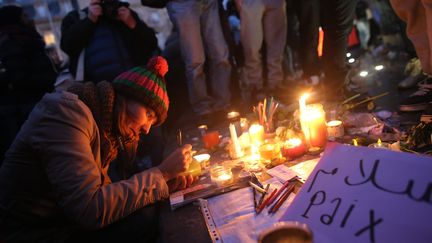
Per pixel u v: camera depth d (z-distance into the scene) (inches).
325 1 133.4
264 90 163.6
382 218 44.9
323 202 52.4
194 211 70.1
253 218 61.2
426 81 116.5
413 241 40.9
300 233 38.4
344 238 46.1
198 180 85.0
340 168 54.9
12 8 144.4
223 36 159.9
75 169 64.9
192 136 139.8
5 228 67.3
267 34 157.0
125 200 67.8
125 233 70.3
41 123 66.3
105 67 146.3
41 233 69.1
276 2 149.2
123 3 152.5
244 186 74.1
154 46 163.9
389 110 117.6
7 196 67.5
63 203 65.0
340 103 127.1
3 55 138.1
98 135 71.1
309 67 164.2
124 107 72.9
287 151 87.3
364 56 243.6
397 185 46.7
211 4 154.6
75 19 153.4
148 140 153.0
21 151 67.1
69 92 71.5
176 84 195.8
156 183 72.3
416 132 79.5
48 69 148.1
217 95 164.2
